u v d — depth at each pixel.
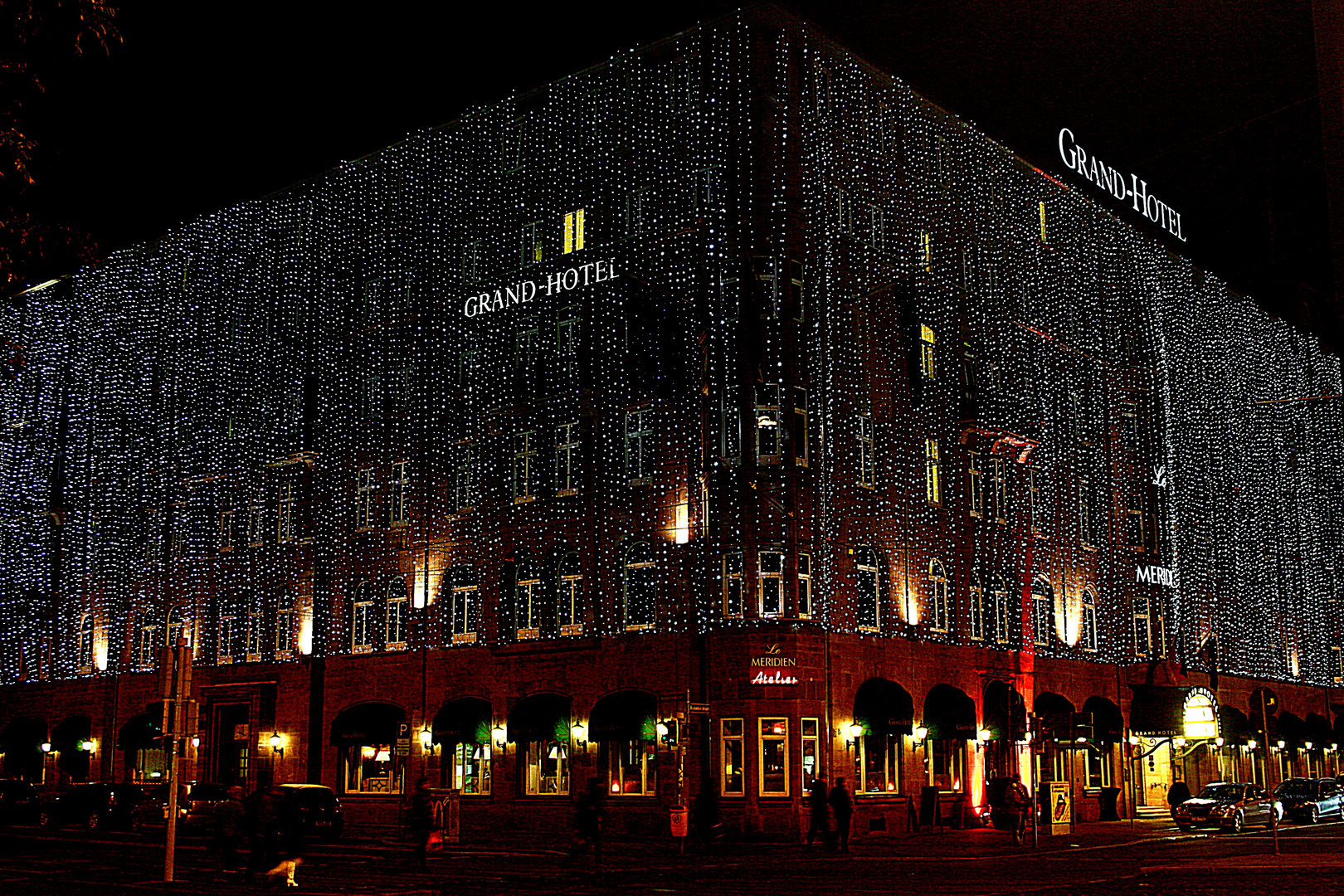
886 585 40.12
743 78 40.00
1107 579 49.59
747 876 26.00
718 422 38.53
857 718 37.47
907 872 26.81
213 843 31.03
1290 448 63.56
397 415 45.84
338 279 48.62
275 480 48.81
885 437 41.12
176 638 50.88
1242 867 24.72
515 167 44.72
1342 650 65.19
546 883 24.39
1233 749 56.09
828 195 40.88
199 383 52.06
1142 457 52.19
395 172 48.00
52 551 55.78
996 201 47.47
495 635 41.81
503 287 43.88
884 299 42.19
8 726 55.56
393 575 44.84
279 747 46.00
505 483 42.50
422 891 21.92
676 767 35.75
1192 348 56.72
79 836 38.59
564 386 41.41
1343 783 46.50
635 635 38.56
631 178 41.53
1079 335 50.50
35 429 57.34
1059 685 46.03
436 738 41.97
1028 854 31.92
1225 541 56.50
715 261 39.22
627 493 39.69
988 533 44.31
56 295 58.06
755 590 37.03
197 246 53.62
